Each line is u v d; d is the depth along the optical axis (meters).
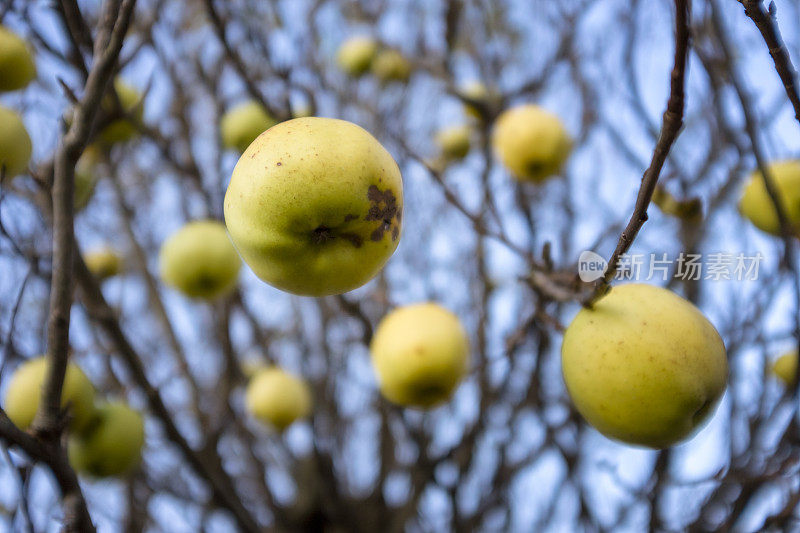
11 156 2.07
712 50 2.37
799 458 2.16
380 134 3.87
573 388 1.62
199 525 3.33
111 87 1.97
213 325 3.92
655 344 1.52
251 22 3.09
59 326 1.39
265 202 1.36
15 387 2.22
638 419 1.53
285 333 4.14
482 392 3.28
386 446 3.88
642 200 1.27
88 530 1.46
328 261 1.43
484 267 3.47
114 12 1.43
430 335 2.40
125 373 3.12
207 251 2.81
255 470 3.81
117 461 2.43
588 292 1.70
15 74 2.38
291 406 3.49
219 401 3.36
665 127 1.17
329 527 3.91
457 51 3.74
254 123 2.85
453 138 3.73
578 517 3.12
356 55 3.91
